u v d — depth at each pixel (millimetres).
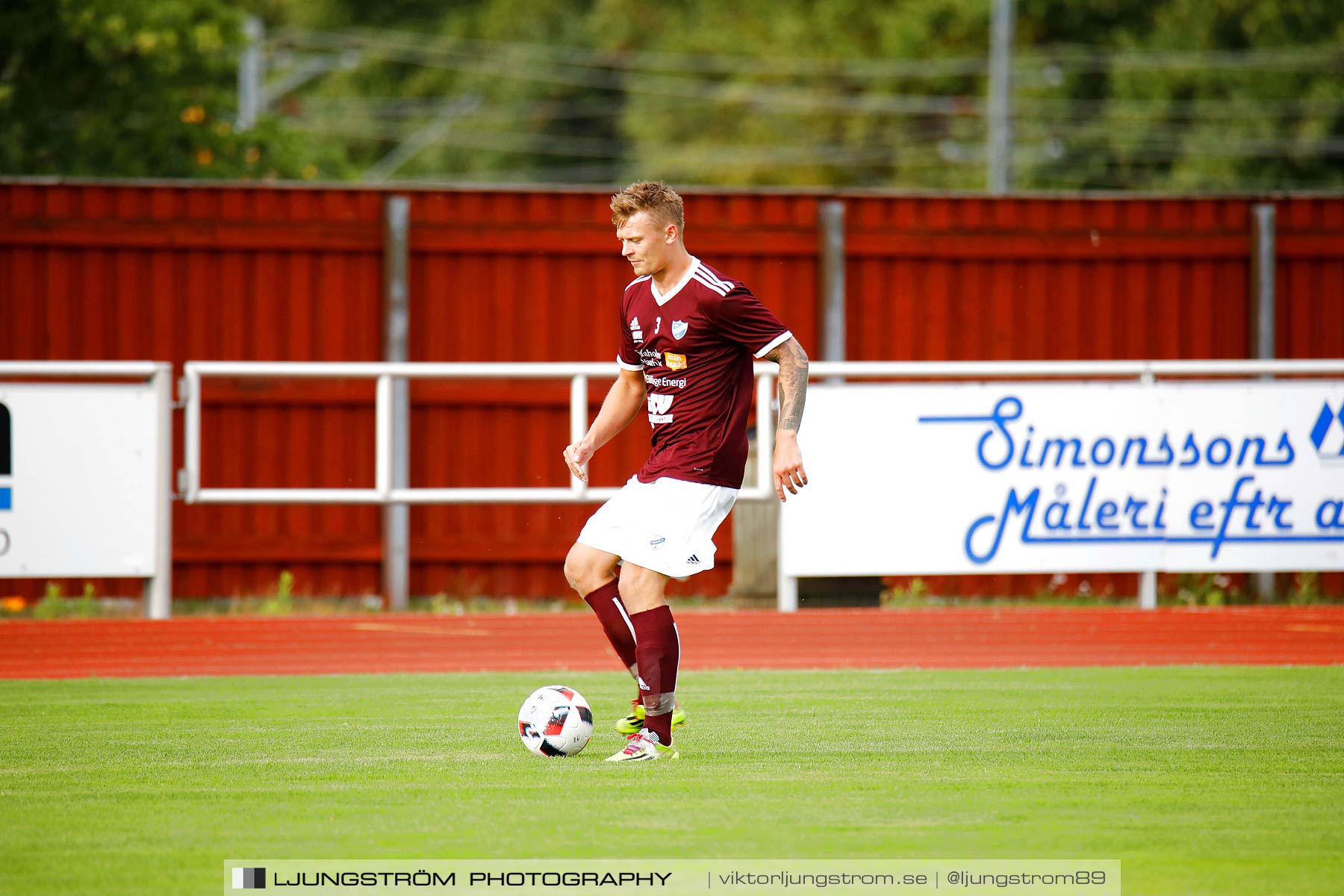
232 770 16875
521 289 41469
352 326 41188
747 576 36312
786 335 17375
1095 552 34344
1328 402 34688
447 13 158875
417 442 41062
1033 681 25734
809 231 41812
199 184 40344
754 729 19969
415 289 41219
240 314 40688
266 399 40594
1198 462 34531
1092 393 34281
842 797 15219
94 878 12211
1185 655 30031
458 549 41156
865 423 33844
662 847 13117
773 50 139125
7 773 16719
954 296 42469
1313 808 14797
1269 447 34625
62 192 39875
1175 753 18031
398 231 40500
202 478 40406
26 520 31781
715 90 146125
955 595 41406
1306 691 24141
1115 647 30969
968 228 42312
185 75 70188
